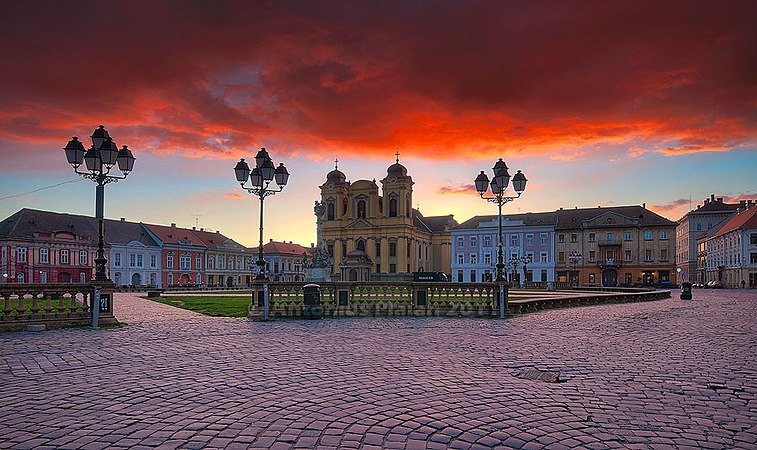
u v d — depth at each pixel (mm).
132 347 12484
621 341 13766
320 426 6203
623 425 6312
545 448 5551
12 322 15789
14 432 6016
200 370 9555
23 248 82625
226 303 30953
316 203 67500
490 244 98625
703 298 45781
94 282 17359
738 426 6281
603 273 93438
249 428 6121
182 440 5723
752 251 86875
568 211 99750
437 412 6816
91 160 17938
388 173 98125
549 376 9062
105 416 6625
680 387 8273
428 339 14117
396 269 95062
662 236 90875
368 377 8938
